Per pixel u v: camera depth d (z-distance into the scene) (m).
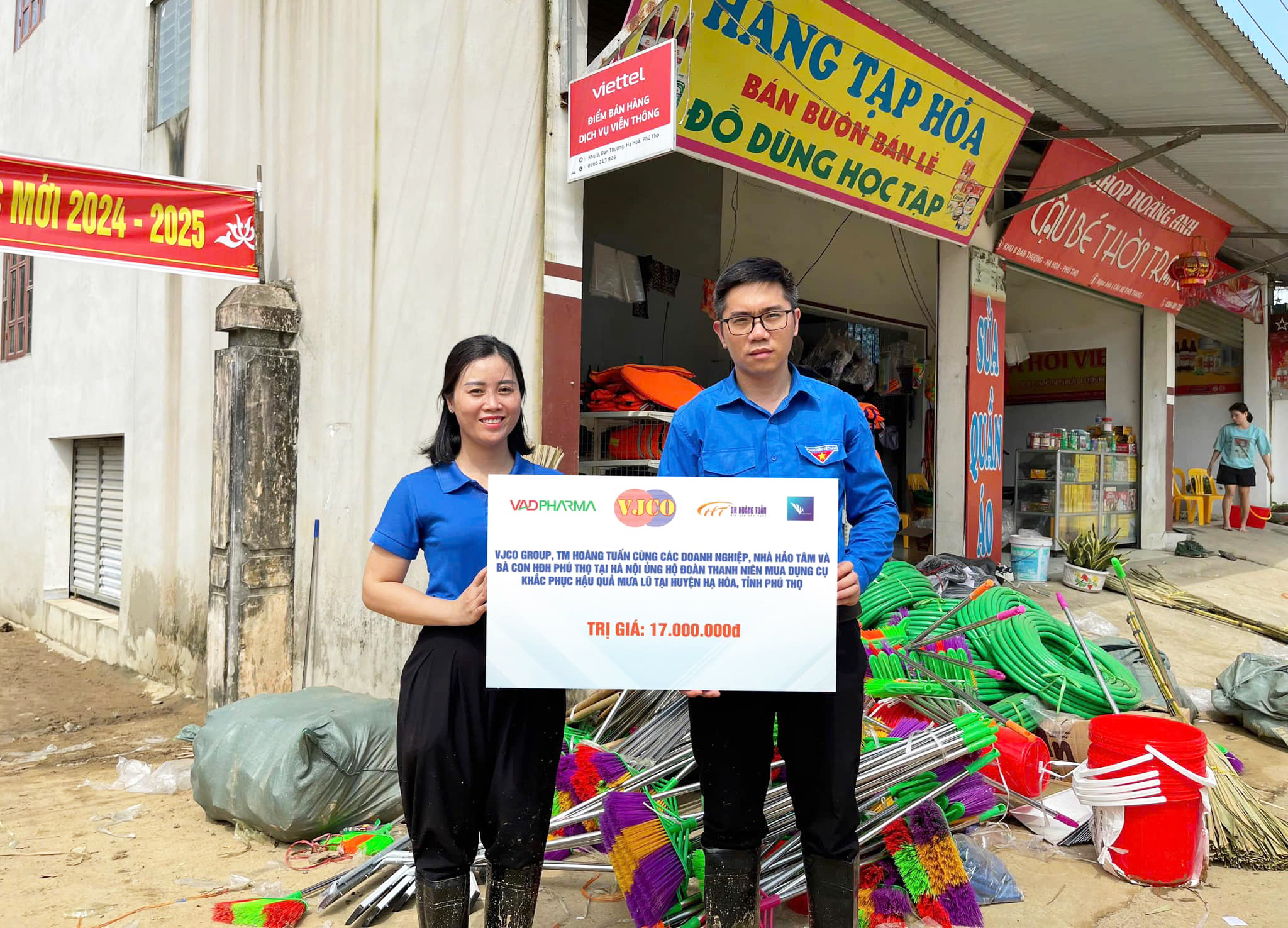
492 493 1.95
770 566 1.95
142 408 7.39
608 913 2.76
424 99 4.71
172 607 6.88
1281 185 8.30
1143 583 7.52
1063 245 7.81
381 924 2.78
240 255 5.44
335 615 5.11
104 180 4.80
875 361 9.07
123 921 2.86
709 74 4.34
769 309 2.09
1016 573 7.38
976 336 7.05
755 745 2.13
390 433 4.79
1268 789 3.87
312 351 5.44
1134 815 2.96
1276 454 13.52
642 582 1.95
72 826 3.79
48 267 9.35
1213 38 5.46
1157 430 9.87
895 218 5.86
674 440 2.29
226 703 5.28
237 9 6.32
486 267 4.29
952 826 3.02
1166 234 8.92
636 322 7.95
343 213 5.25
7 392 10.38
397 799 3.69
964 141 5.80
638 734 3.30
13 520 10.09
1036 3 5.06
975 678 4.26
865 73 4.95
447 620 1.99
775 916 2.72
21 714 6.25
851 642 2.11
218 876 3.22
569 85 3.96
